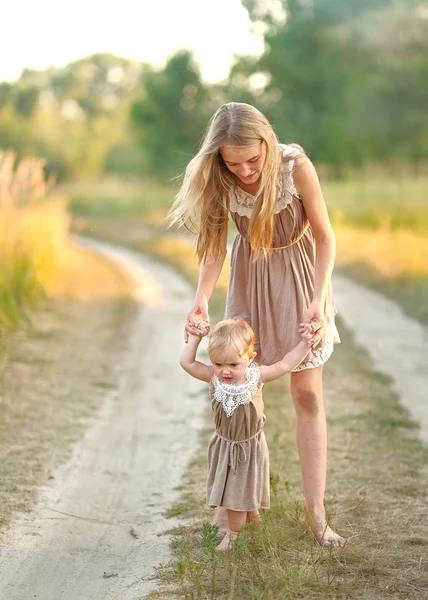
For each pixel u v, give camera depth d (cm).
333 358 941
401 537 444
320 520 434
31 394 772
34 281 1298
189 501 519
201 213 434
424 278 1498
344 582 388
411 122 4094
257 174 409
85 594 396
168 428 702
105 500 530
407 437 650
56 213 1752
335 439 642
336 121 4334
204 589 383
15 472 566
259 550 416
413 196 2486
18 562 432
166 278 1945
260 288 436
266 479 421
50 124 6225
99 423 708
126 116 7825
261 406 418
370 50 4266
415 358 950
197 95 5497
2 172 1203
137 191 4881
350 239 2058
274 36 4812
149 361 973
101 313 1284
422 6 4100
